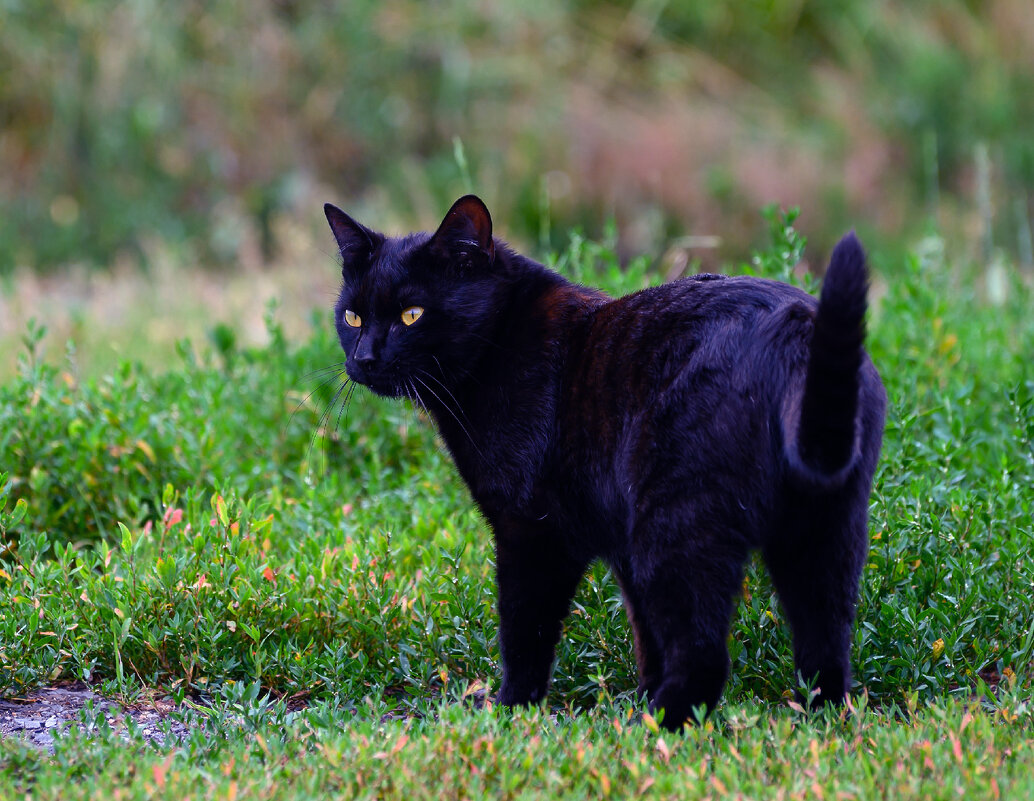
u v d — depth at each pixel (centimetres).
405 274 709
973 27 2831
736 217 2352
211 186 2491
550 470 668
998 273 1488
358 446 1088
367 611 766
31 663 713
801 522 612
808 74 2845
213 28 2625
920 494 815
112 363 1489
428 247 708
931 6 2900
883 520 791
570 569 683
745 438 586
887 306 1262
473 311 699
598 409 643
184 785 521
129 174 2466
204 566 762
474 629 754
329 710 647
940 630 730
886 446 888
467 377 702
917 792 498
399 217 2369
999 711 609
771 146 2541
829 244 2317
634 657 736
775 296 612
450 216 698
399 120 2634
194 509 831
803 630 638
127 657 736
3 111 2508
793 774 525
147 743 600
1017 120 2611
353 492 1016
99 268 2253
